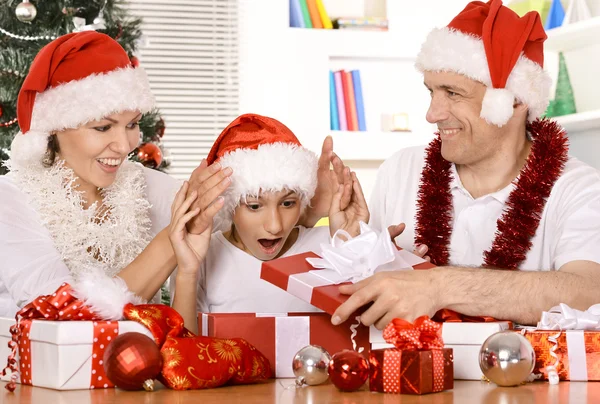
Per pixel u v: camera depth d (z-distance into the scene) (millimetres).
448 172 1796
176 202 1415
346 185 1582
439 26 4551
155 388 1111
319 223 3006
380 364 1048
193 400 994
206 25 4656
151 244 1467
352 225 1584
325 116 4438
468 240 1751
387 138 4422
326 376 1122
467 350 1147
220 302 1543
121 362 1062
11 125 2893
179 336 1152
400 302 1206
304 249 1598
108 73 1552
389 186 1939
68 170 1627
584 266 1502
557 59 3510
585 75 3373
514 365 1066
